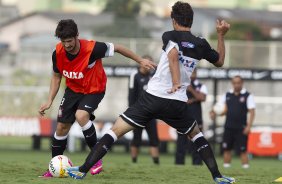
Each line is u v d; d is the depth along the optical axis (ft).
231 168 131.44
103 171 105.50
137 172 107.34
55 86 94.53
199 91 153.38
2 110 267.80
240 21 499.10
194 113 152.56
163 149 253.65
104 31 344.28
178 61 83.35
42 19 584.81
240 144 163.32
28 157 197.57
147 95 85.81
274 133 237.66
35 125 249.96
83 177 88.99
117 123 87.04
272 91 247.09
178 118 86.38
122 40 286.46
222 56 86.48
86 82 92.17
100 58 91.91
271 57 274.98
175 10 84.74
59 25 86.99
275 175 110.73
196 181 94.02
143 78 153.79
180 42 83.87
